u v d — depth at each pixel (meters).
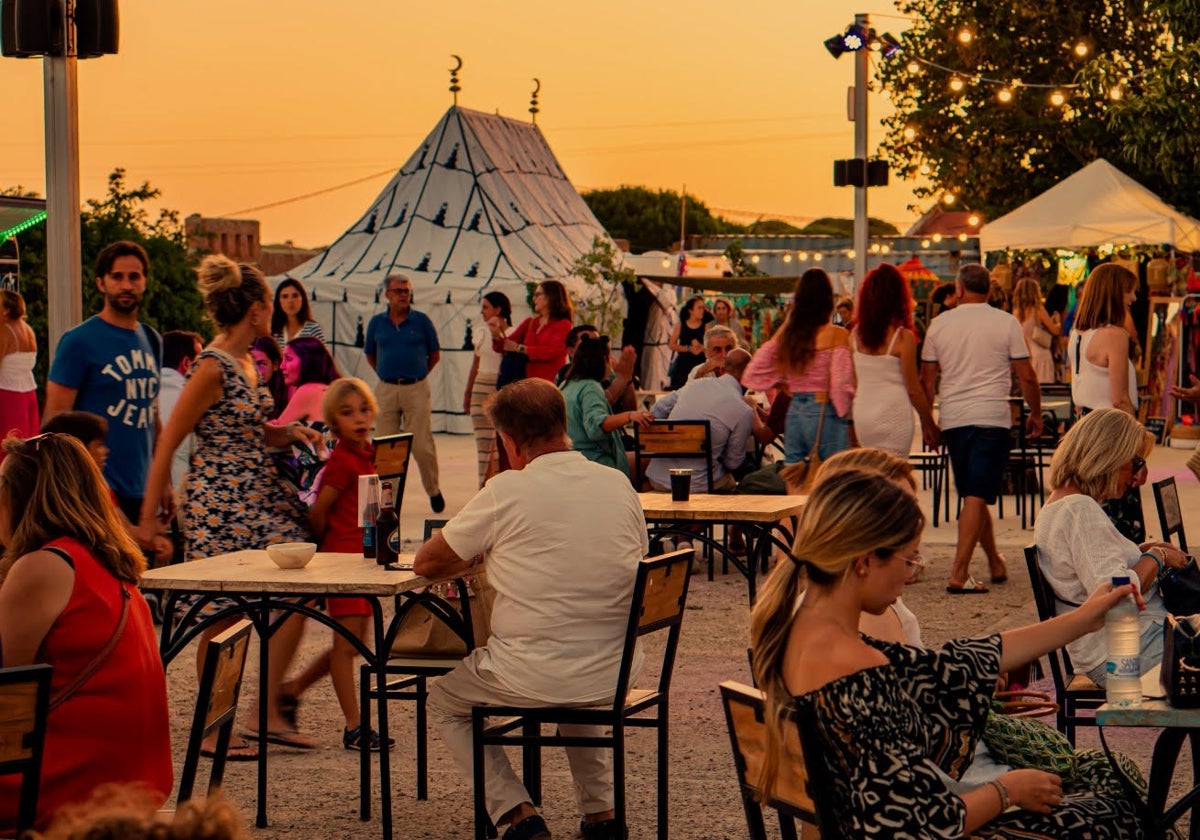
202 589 5.31
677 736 6.64
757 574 10.37
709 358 11.32
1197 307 18.16
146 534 6.35
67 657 4.13
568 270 24.66
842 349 9.45
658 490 10.41
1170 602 5.48
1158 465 16.50
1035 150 32.84
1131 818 3.88
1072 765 4.11
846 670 3.35
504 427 5.12
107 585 4.22
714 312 17.00
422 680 5.87
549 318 13.30
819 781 3.30
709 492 10.27
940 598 9.38
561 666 4.95
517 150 27.09
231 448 6.34
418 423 13.26
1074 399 9.58
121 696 4.17
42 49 8.31
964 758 3.55
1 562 4.30
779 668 3.46
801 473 9.54
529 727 5.80
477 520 5.04
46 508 4.20
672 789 5.91
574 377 10.26
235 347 6.44
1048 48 32.50
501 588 5.04
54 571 4.12
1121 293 9.33
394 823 5.58
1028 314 17.20
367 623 6.43
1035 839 3.71
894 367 9.37
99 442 5.47
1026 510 13.07
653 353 27.81
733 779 6.04
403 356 13.18
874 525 3.39
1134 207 18.45
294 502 6.47
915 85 33.84
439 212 24.69
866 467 4.49
